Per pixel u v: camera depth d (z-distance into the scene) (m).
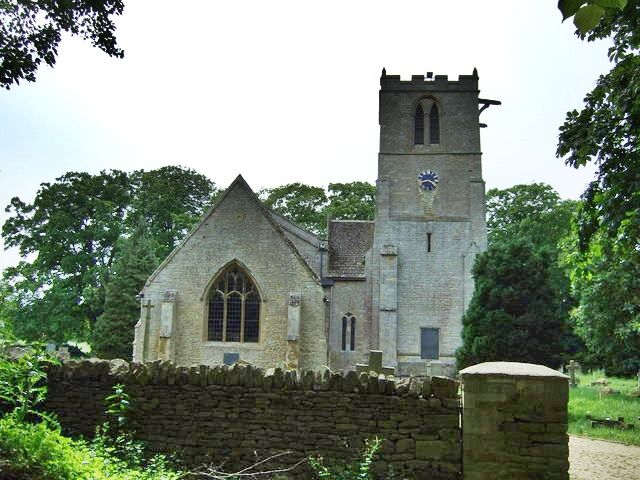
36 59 11.82
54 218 53.97
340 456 9.62
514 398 8.96
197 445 10.07
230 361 31.23
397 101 43.88
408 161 43.09
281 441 9.88
